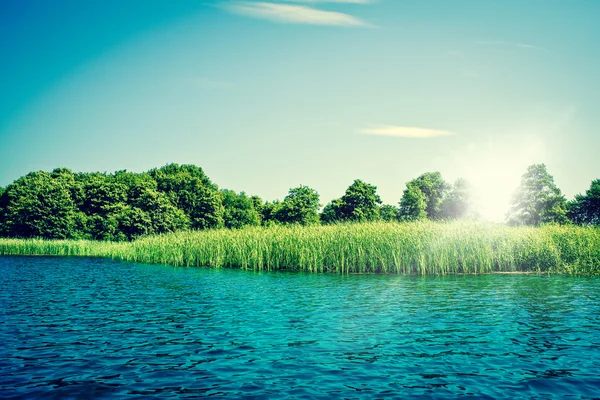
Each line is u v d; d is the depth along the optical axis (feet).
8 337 39.81
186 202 273.13
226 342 37.58
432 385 27.30
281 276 88.48
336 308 52.44
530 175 225.35
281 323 44.62
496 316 47.29
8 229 235.40
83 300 60.39
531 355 33.30
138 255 142.41
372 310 51.03
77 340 38.65
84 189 258.78
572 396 25.48
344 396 25.62
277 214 255.91
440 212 274.36
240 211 293.23
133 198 256.32
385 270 91.86
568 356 32.96
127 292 67.77
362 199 247.70
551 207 217.36
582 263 89.56
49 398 25.63
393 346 35.96
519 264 93.91
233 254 111.86
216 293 65.41
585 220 234.38
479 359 32.45
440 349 35.04
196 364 31.76
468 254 90.99
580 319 45.52
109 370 30.60
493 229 96.07
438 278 82.69
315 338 38.63
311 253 97.96
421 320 45.55
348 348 35.50
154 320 46.73
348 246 95.14
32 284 78.74
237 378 28.78
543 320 45.21
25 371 30.48
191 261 120.26
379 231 95.09
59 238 235.20
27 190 252.21
